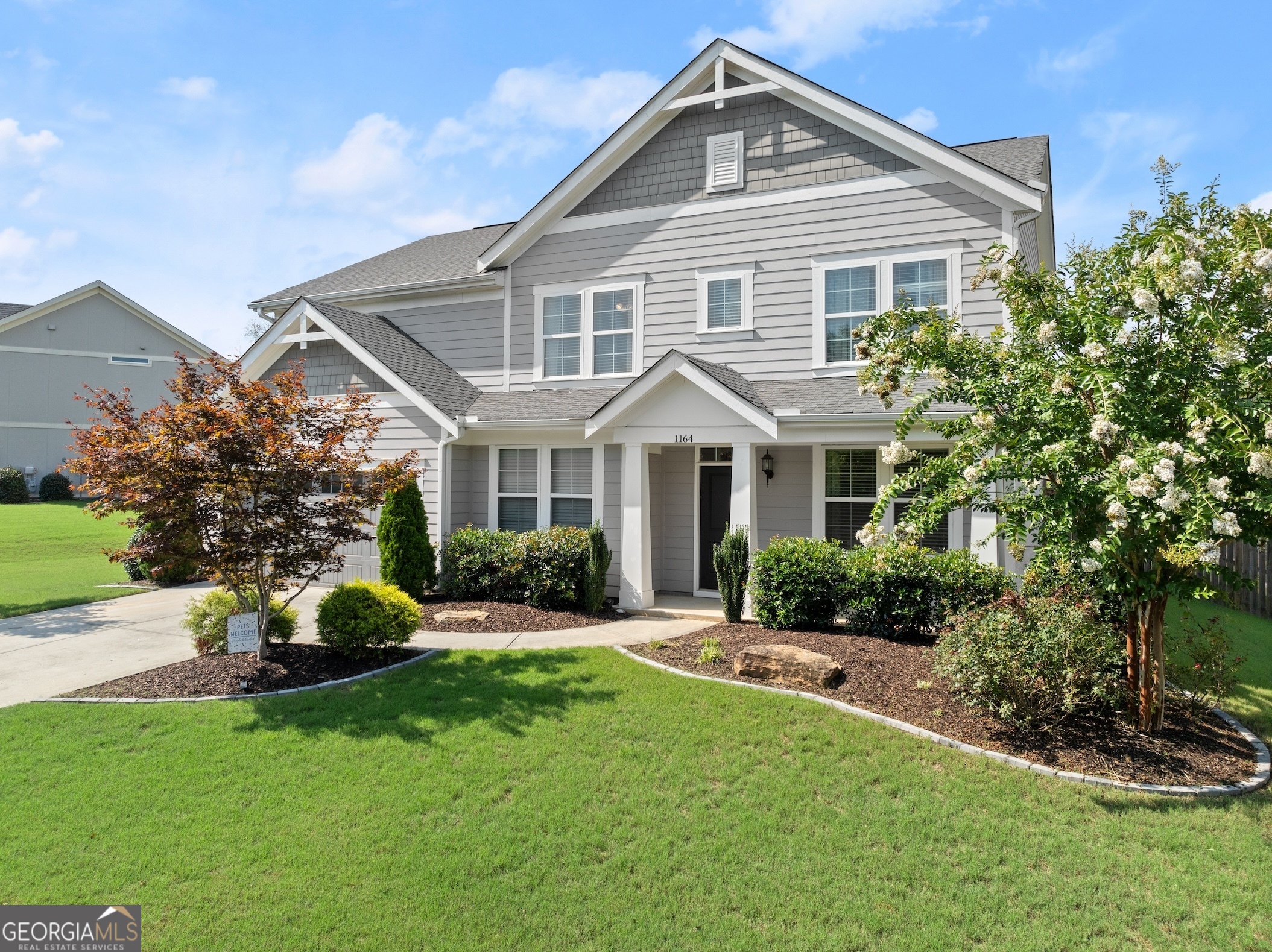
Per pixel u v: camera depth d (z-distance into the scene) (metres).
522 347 14.12
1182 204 5.96
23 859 4.32
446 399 12.98
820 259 11.91
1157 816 4.92
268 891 4.04
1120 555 5.83
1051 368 6.15
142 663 8.51
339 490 13.23
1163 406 5.65
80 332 31.11
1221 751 6.02
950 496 6.14
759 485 12.12
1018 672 5.94
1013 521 6.12
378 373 12.53
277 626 8.84
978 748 5.87
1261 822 4.88
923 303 11.22
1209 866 4.37
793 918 3.85
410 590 11.66
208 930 3.71
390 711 6.65
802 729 6.21
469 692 7.17
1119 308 6.05
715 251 12.63
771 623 9.70
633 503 11.53
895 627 8.99
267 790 5.17
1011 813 4.93
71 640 9.66
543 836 4.61
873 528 6.56
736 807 4.96
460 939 3.67
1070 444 5.55
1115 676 6.22
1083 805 5.04
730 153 12.55
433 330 15.00
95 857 4.33
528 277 14.11
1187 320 5.61
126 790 5.17
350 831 4.64
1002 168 12.06
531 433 12.90
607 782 5.30
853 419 10.12
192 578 14.99
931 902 4.00
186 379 7.79
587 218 13.62
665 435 11.33
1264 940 3.71
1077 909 3.96
